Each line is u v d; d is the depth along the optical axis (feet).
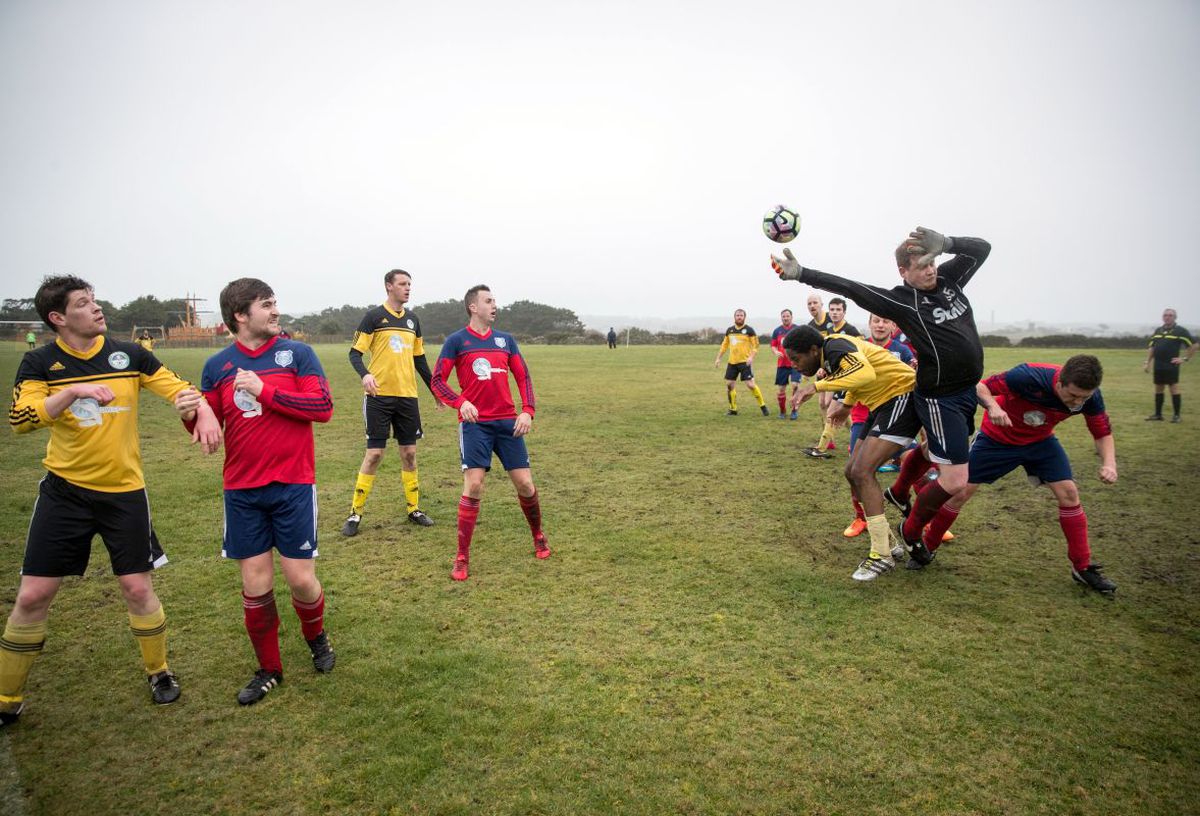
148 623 10.66
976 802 8.45
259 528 11.12
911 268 14.34
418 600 14.53
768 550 17.49
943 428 14.88
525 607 14.12
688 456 29.53
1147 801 8.47
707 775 8.93
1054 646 12.34
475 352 16.11
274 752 9.57
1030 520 20.07
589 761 9.21
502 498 22.74
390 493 23.58
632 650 12.23
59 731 10.11
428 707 10.53
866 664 11.69
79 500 10.34
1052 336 147.23
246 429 10.93
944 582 15.38
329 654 11.91
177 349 172.65
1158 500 21.95
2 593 14.87
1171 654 12.04
